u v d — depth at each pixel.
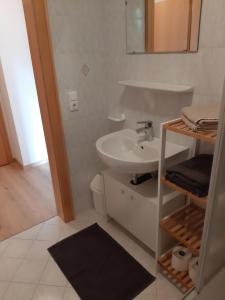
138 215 1.69
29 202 2.48
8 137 3.27
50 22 1.58
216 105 1.28
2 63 2.62
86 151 2.09
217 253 1.21
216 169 0.94
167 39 1.46
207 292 1.27
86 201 2.28
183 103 1.51
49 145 1.92
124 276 1.63
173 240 1.67
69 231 2.05
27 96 2.91
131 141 1.81
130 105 1.90
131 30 1.65
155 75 1.61
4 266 1.74
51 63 1.65
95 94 1.98
